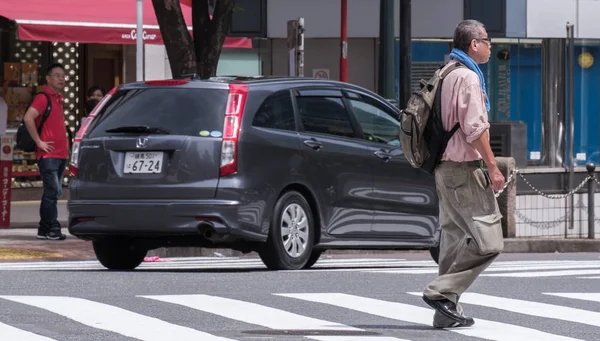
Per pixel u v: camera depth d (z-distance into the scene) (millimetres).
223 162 29609
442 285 20219
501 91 66438
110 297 23594
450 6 64500
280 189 30516
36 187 55656
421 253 45062
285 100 31281
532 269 33469
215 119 30000
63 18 50812
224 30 45188
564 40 67500
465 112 19812
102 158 30609
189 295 24047
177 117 30281
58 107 42469
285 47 62656
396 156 33688
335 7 62844
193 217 29562
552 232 66000
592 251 52750
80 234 30922
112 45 58250
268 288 25562
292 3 62406
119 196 30297
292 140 30984
